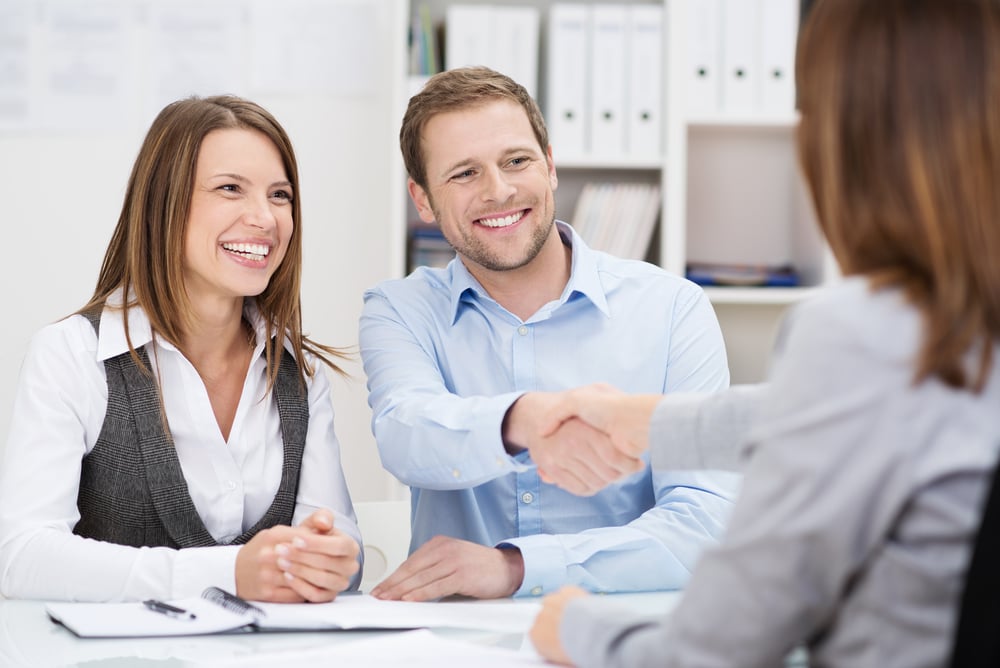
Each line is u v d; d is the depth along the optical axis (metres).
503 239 2.34
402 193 4.16
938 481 0.92
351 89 4.50
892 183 0.99
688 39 4.13
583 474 1.79
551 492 2.34
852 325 0.96
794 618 0.96
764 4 4.12
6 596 1.96
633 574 1.94
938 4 1.00
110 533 2.23
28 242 4.47
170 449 2.26
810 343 0.97
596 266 2.53
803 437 0.95
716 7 4.12
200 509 2.29
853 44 1.02
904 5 1.01
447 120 2.33
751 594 0.96
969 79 0.97
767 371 4.37
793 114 4.12
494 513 2.37
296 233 2.44
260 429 2.38
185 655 1.37
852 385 0.94
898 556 0.92
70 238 4.48
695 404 1.52
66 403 2.19
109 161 4.47
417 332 2.48
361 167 4.52
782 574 0.95
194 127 2.29
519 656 1.31
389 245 4.48
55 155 4.46
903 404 0.93
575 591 1.29
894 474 0.92
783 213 4.45
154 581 1.84
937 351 0.92
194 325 2.33
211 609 1.60
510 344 2.45
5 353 4.46
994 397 0.93
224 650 1.40
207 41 4.48
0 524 2.04
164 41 4.46
